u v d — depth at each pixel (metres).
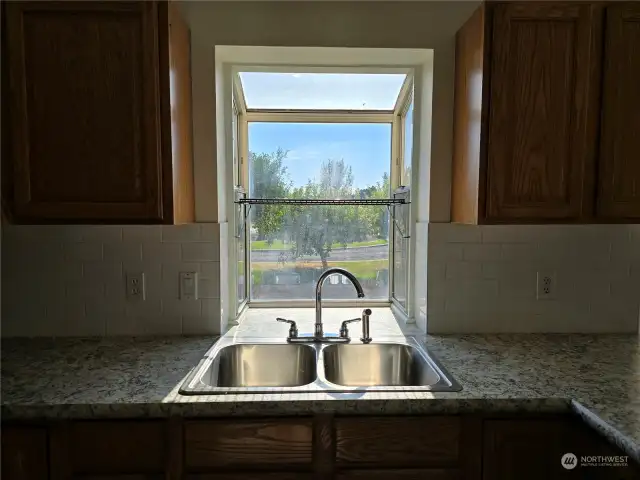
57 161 1.33
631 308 1.72
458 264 1.70
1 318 1.64
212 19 1.61
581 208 1.39
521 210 1.39
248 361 1.59
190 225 1.66
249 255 2.12
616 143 1.37
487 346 1.56
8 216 1.33
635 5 1.34
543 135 1.37
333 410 1.12
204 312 1.68
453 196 1.67
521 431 1.14
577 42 1.35
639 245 1.70
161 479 1.12
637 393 1.15
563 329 1.72
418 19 1.64
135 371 1.30
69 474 1.11
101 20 1.31
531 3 1.34
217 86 1.67
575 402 1.10
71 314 1.66
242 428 1.13
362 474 1.14
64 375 1.27
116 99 1.32
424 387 1.18
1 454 1.10
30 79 1.31
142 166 1.34
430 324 1.71
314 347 1.56
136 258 1.66
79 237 1.64
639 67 1.36
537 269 1.71
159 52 1.32
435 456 1.14
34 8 1.29
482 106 1.37
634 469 0.97
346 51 1.67
